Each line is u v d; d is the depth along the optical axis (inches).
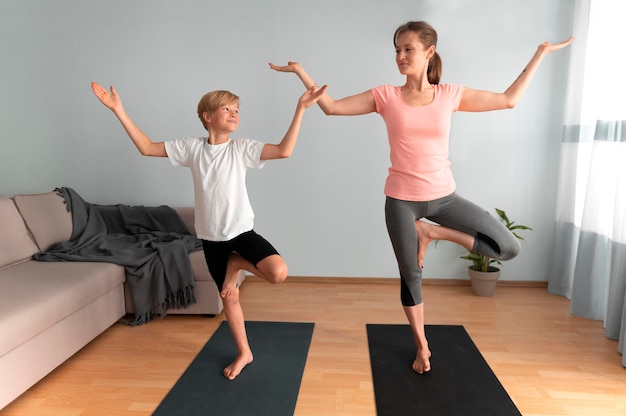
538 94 144.6
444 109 85.4
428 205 88.0
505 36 143.3
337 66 148.0
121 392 88.7
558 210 142.7
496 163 148.7
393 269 155.3
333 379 93.0
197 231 92.7
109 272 113.5
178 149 92.5
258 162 90.0
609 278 113.1
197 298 123.3
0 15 156.4
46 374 90.2
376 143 150.4
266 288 150.8
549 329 117.9
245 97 152.0
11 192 163.3
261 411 81.8
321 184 153.7
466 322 122.0
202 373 95.4
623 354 97.4
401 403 84.4
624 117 106.2
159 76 153.6
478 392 88.0
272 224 157.1
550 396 86.7
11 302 87.5
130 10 151.7
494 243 88.4
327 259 156.9
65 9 153.9
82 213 142.9
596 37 127.0
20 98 159.8
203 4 149.3
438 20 144.0
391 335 114.1
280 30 148.2
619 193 107.8
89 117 158.1
